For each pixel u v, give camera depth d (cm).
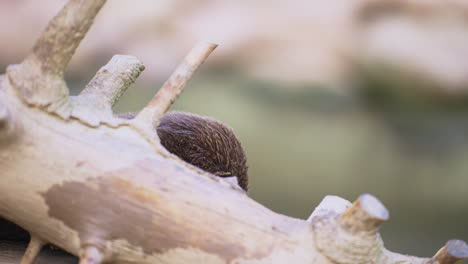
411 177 627
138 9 589
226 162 183
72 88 561
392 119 659
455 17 625
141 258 136
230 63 634
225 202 136
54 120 135
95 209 135
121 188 135
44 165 134
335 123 650
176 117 185
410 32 619
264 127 628
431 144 652
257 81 640
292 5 626
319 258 134
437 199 599
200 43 141
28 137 134
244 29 620
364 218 132
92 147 135
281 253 134
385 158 645
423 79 623
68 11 133
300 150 632
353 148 629
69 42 134
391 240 532
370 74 633
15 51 555
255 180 593
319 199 573
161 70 575
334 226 134
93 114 138
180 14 600
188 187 136
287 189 577
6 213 137
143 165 135
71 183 134
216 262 135
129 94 578
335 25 621
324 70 632
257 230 135
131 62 150
